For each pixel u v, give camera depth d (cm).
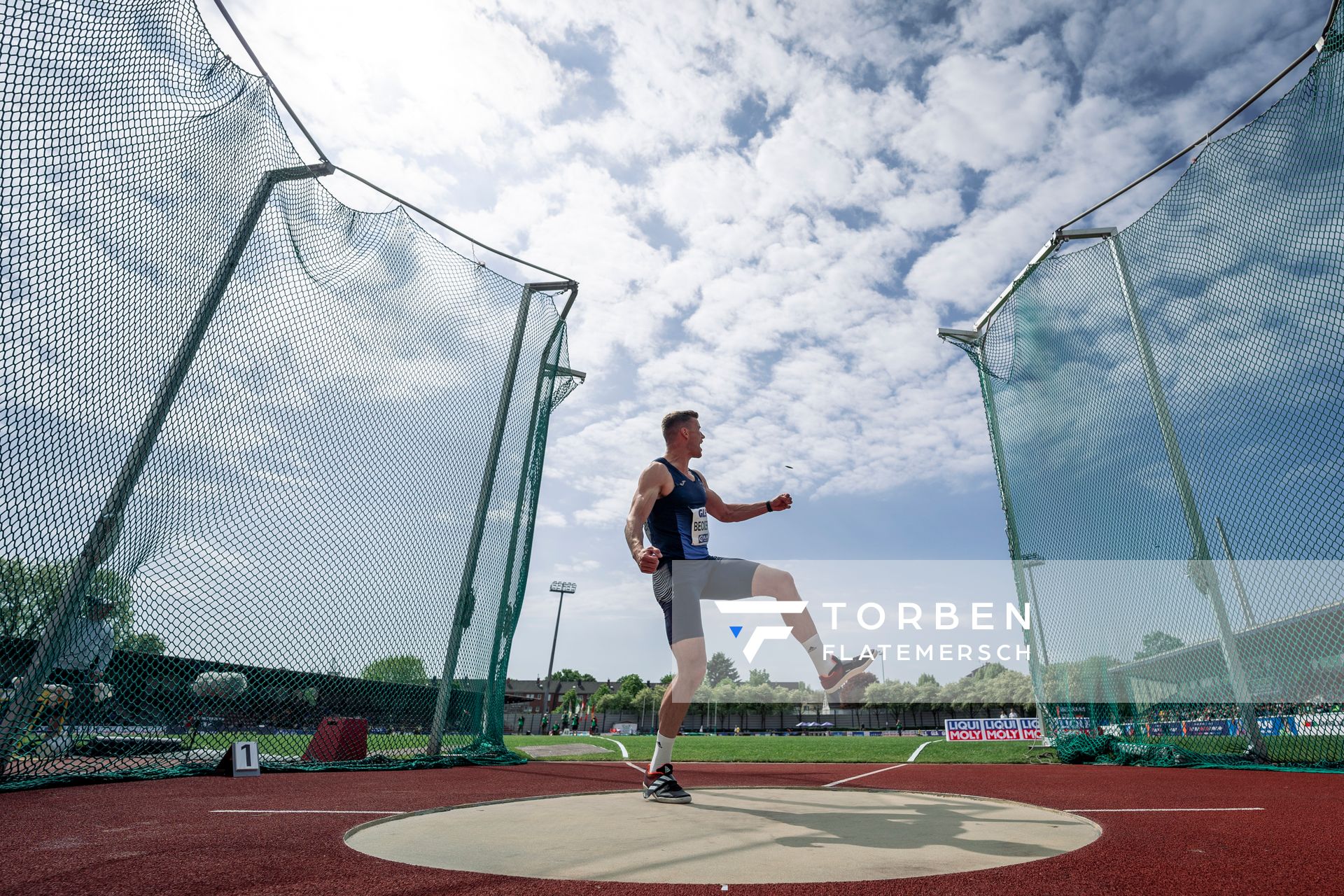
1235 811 250
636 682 5256
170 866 148
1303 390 454
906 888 130
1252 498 487
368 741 522
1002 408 807
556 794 327
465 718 602
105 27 314
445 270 634
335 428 496
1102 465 621
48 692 337
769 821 220
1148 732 568
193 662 405
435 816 235
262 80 430
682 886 132
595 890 128
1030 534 741
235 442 421
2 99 279
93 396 326
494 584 652
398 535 541
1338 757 455
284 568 452
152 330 357
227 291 412
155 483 361
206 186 387
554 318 759
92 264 317
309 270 484
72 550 325
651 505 302
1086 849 169
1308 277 454
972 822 218
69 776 339
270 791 324
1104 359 623
